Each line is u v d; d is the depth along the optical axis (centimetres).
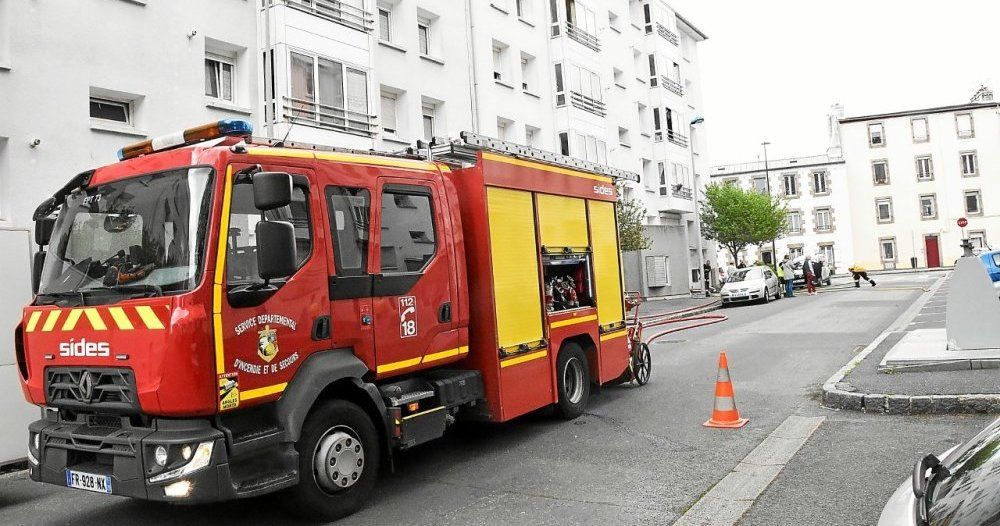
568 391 828
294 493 500
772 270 3173
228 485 448
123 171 507
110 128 1334
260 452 478
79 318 480
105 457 480
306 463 503
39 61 1233
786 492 525
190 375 436
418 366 610
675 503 518
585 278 888
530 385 734
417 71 2233
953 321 934
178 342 436
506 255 715
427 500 557
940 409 726
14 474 718
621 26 3594
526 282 745
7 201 1184
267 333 482
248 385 467
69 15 1282
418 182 638
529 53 2841
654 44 3825
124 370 455
